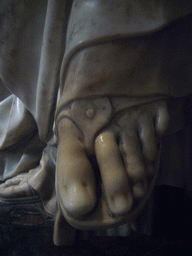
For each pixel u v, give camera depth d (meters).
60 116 0.40
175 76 0.42
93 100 0.38
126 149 0.38
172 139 0.53
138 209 0.37
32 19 0.48
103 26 0.37
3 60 0.51
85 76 0.38
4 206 0.61
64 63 0.40
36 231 0.46
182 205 0.53
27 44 0.50
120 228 0.49
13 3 0.46
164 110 0.40
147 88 0.39
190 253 0.41
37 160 0.67
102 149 0.37
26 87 0.54
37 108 0.52
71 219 0.36
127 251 0.41
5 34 0.49
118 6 0.37
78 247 0.42
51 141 0.55
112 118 0.38
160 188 0.55
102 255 0.41
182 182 0.54
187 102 0.48
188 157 0.53
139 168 0.37
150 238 0.45
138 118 0.39
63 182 0.35
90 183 0.35
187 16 0.39
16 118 0.64
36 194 0.61
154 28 0.36
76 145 0.38
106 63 0.37
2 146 0.67
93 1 0.38
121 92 0.38
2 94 0.79
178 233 0.46
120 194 0.35
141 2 0.37
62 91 0.43
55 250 0.42
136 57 0.38
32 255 0.40
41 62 0.47
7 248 0.42
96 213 0.35
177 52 0.41
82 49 0.38
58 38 0.44
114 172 0.35
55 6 0.42
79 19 0.39
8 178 0.70
